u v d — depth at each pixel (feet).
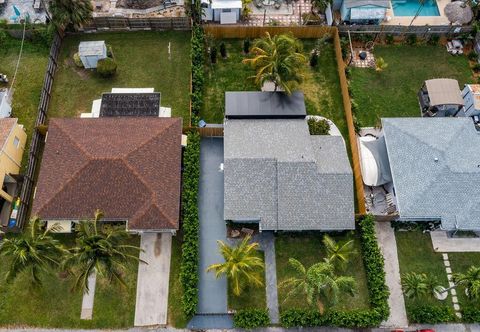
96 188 138.72
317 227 140.36
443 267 144.97
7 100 165.58
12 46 178.40
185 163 151.23
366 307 137.69
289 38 160.04
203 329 133.59
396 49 186.39
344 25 182.80
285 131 153.38
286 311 132.26
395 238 148.77
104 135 147.54
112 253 114.32
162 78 175.94
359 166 152.66
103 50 171.63
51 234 143.23
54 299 136.05
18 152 154.71
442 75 181.16
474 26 181.88
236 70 178.40
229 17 186.60
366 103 173.17
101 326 133.39
